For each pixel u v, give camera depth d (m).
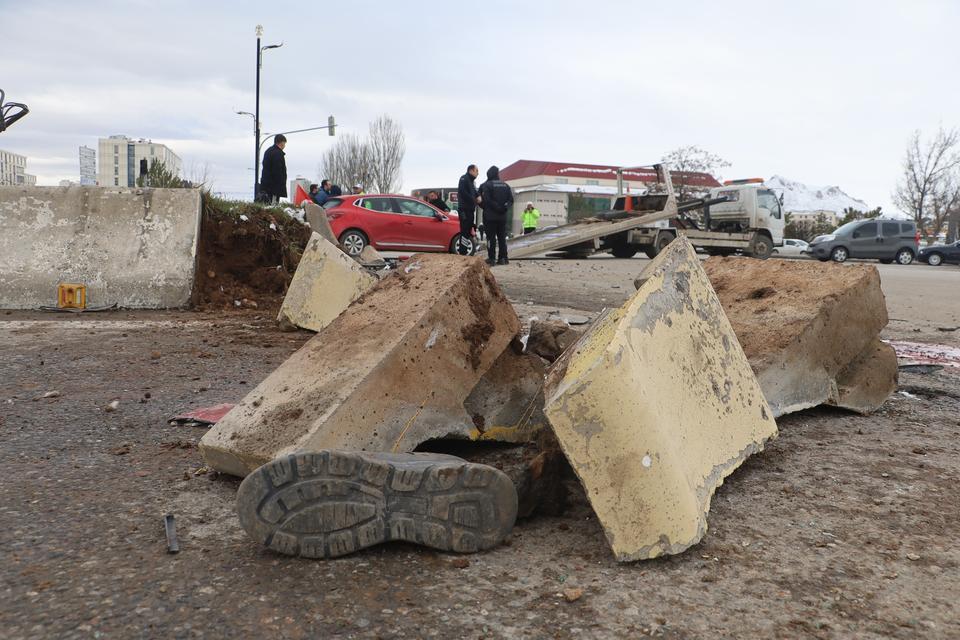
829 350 4.62
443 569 2.45
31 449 3.68
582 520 2.90
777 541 2.72
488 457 3.37
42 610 2.14
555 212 35.78
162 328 7.72
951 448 3.98
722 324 3.58
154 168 14.54
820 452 3.87
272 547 2.45
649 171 22.28
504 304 3.68
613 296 11.48
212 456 3.25
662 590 2.33
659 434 2.53
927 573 2.48
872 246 29.70
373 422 3.12
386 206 17.88
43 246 9.43
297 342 7.02
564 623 2.14
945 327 9.31
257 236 10.55
